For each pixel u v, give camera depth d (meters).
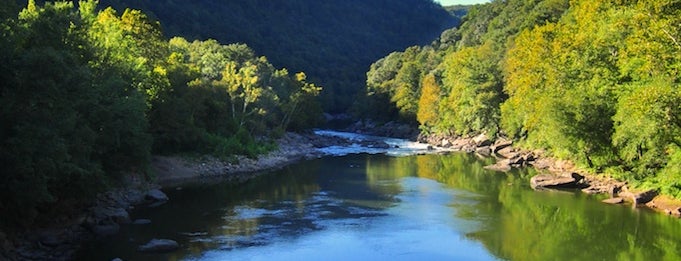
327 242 33.50
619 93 54.25
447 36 198.88
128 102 39.78
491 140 101.12
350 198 48.00
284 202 46.06
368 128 153.75
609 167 54.34
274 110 106.19
